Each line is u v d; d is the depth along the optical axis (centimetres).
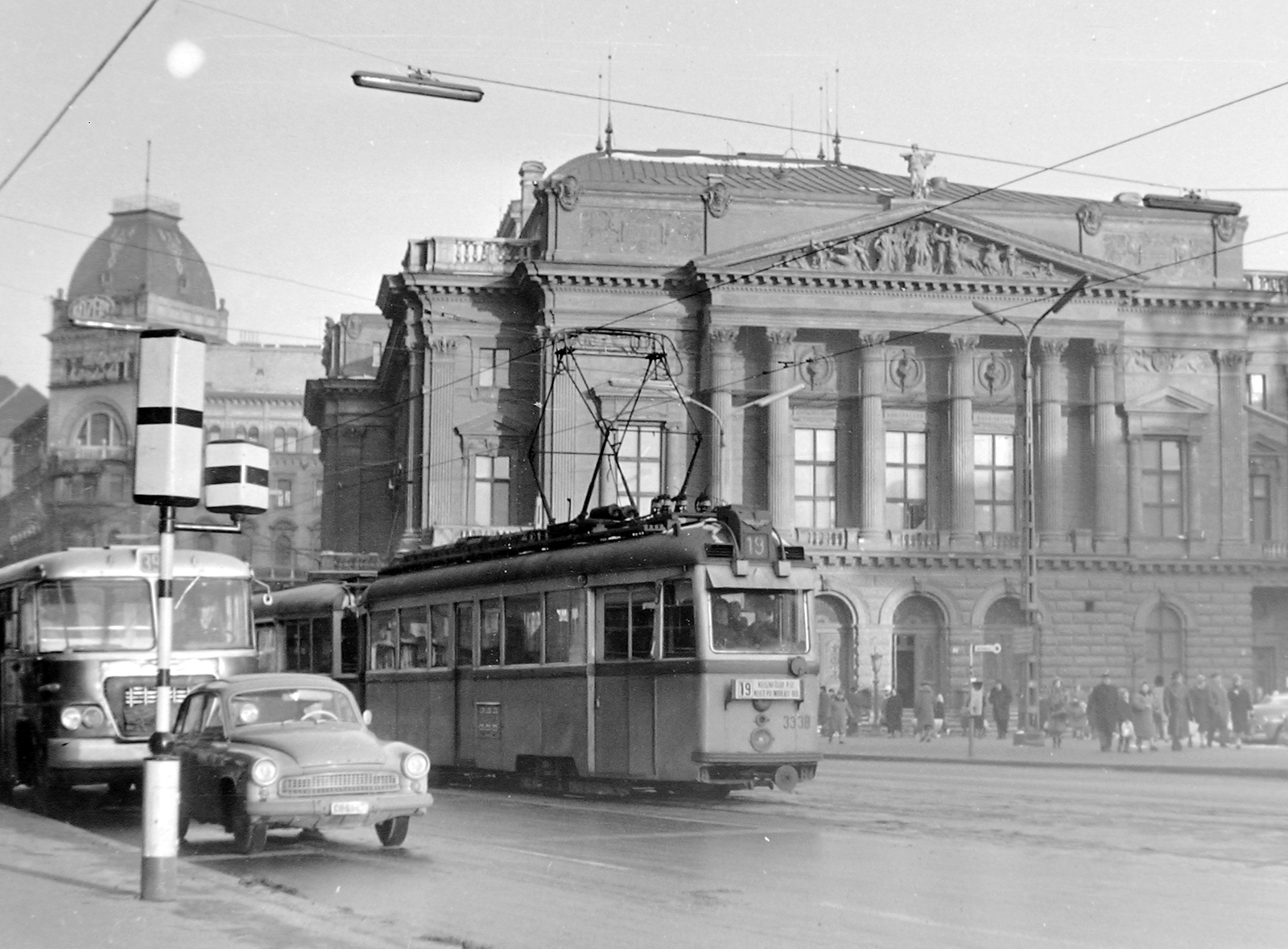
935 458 7219
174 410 1378
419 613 3058
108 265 7750
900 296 7100
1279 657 7588
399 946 1087
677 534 2467
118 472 7431
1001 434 7288
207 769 1780
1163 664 7288
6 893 1328
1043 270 7156
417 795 1736
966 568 7094
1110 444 7250
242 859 1705
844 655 7062
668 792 2681
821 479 7175
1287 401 7656
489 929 1230
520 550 2834
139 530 7475
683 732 2386
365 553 8356
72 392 7438
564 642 2638
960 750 4753
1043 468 7206
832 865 1620
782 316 7006
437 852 1766
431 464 7012
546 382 6850
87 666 2334
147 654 2366
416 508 7081
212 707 1850
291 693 1855
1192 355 7456
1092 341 7244
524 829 2042
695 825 2080
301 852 1777
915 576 7056
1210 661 7262
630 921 1268
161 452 1373
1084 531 7194
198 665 2375
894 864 1623
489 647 2830
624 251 6988
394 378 8488
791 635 2447
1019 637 4853
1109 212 7362
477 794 2702
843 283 7031
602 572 2567
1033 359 7244
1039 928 1220
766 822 2117
